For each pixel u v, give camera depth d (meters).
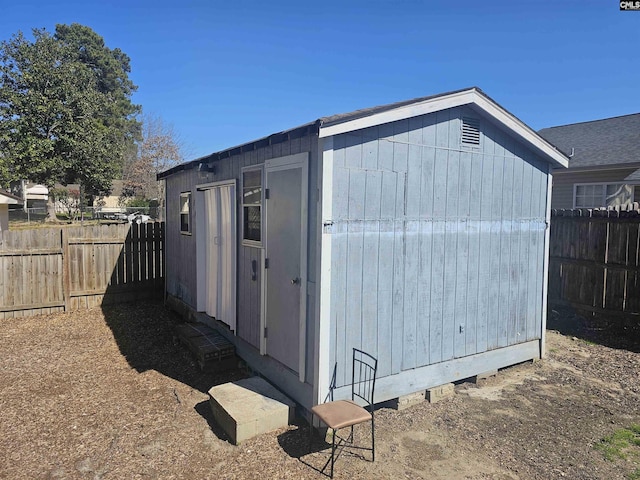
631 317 6.08
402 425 3.55
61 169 24.69
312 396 3.46
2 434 3.34
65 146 24.38
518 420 3.67
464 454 3.10
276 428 3.39
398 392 3.87
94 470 2.85
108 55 41.25
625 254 6.12
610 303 6.32
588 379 4.62
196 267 6.38
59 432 3.37
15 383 4.40
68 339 6.01
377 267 3.67
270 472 2.81
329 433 3.31
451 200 4.18
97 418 3.62
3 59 24.28
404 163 3.80
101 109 29.36
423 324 4.02
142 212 30.19
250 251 4.63
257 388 3.79
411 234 3.88
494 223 4.57
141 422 3.54
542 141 4.70
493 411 3.84
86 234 7.81
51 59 25.14
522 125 4.49
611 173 10.99
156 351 5.51
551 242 7.13
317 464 2.92
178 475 2.78
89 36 40.31
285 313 3.93
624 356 5.37
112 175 27.55
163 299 8.69
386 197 3.69
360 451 3.11
